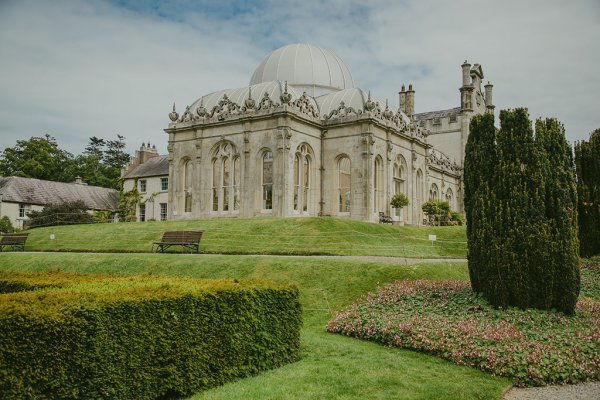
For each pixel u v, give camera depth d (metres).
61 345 8.02
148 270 23.78
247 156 39.44
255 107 40.12
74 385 8.17
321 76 50.28
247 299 11.19
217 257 23.70
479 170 16.20
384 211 41.25
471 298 15.63
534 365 11.07
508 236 14.98
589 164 25.08
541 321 13.88
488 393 9.83
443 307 15.25
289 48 51.69
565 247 14.77
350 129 40.38
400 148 44.47
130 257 26.06
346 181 42.72
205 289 10.54
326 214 40.91
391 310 15.55
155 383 9.27
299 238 28.42
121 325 8.83
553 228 14.91
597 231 24.66
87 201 68.88
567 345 12.16
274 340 11.74
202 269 22.36
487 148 16.20
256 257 22.77
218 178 41.78
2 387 7.39
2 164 81.12
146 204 63.25
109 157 108.12
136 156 68.62
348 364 11.62
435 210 46.25
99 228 38.44
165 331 9.52
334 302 17.55
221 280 12.45
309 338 14.08
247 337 11.09
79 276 14.18
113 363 8.64
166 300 9.59
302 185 40.03
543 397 10.02
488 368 11.31
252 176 39.28
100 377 8.43
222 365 10.52
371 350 12.95
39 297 8.78
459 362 11.82
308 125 40.28
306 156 40.84
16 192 62.03
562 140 15.74
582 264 23.22
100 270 25.23
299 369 11.36
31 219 54.97
